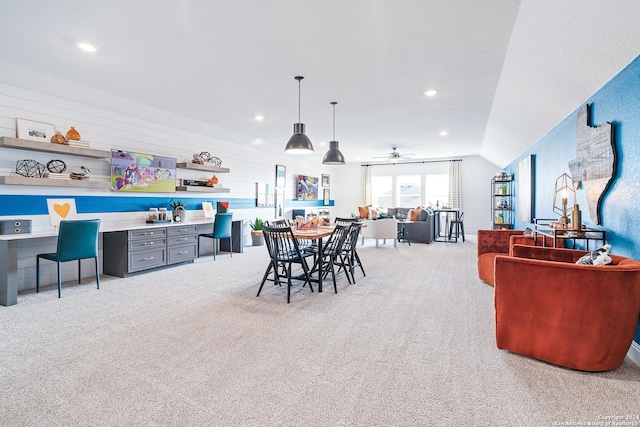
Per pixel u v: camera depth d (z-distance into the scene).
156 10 2.36
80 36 2.75
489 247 4.55
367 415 1.64
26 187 3.76
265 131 6.38
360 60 3.18
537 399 1.78
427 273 4.81
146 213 5.11
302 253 4.27
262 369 2.07
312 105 4.68
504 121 5.03
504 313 2.30
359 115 5.18
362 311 3.17
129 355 2.25
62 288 3.88
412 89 3.98
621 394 1.83
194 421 1.58
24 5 2.30
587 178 3.02
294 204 9.25
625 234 2.42
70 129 3.98
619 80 2.48
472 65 3.28
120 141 4.74
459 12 2.36
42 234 3.56
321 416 1.63
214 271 4.85
